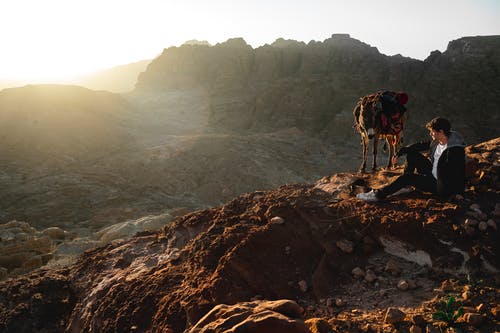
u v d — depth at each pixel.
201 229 7.05
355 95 89.31
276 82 94.25
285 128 83.12
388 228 5.44
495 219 5.14
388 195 6.05
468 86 82.94
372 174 7.50
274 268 5.50
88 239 17.72
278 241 5.82
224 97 101.12
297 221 6.13
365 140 8.23
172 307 5.41
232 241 6.04
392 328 4.25
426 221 5.30
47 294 7.03
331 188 6.95
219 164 52.56
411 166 6.22
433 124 5.62
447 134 5.58
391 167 8.34
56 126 63.22
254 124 86.25
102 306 6.13
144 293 5.97
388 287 4.97
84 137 61.34
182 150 55.94
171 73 120.69
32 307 6.75
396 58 109.00
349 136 77.69
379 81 92.00
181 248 7.00
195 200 43.66
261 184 49.00
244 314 4.22
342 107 87.06
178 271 6.21
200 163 52.62
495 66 83.75
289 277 5.40
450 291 4.62
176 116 88.44
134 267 6.92
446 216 5.30
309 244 5.79
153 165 51.34
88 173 48.50
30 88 75.69
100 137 62.53
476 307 4.27
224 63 112.31
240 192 46.84
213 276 5.52
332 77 96.00
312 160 61.50
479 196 5.66
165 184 46.69
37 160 52.31
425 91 85.88
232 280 5.40
